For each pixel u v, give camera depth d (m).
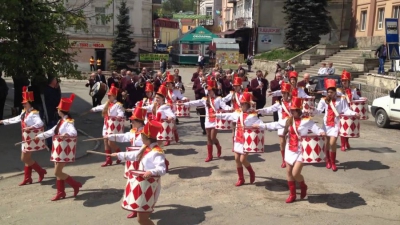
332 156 10.11
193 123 16.89
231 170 10.18
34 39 13.37
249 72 38.72
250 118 8.66
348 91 12.30
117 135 7.94
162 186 9.01
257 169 10.23
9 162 10.69
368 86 22.97
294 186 8.02
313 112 10.28
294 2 37.94
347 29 42.34
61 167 8.12
